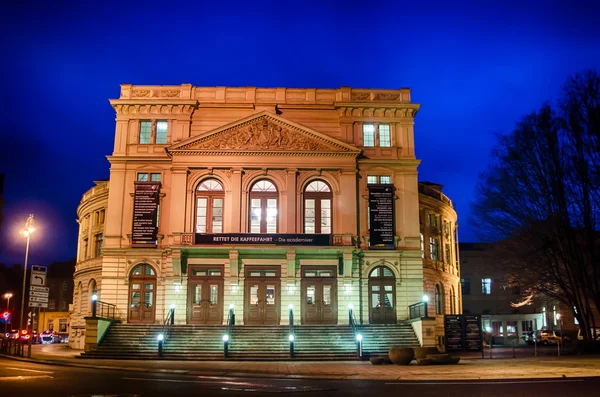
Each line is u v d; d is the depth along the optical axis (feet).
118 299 136.05
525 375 71.92
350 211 138.41
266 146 140.05
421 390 58.90
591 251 126.62
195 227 138.00
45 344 187.52
